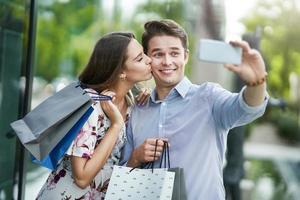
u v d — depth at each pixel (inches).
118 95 110.0
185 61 109.0
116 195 100.7
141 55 107.7
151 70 108.3
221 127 105.0
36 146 99.5
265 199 323.0
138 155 104.5
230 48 89.0
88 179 101.6
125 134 110.8
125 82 109.3
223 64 88.9
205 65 486.3
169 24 108.0
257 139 820.6
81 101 99.7
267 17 616.1
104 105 104.7
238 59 89.1
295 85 682.2
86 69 109.0
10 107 157.2
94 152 102.2
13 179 157.9
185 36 108.7
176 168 100.5
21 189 158.7
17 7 156.8
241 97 94.9
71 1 257.4
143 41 110.1
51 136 99.2
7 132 156.3
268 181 366.9
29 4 159.2
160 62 107.3
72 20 261.3
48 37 229.8
